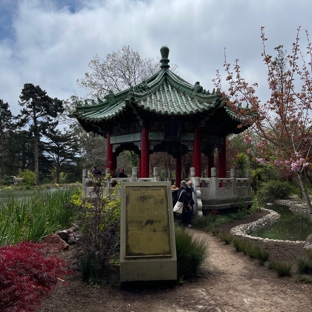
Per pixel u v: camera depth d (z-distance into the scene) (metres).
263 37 10.26
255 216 14.94
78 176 59.72
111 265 6.38
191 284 5.79
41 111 55.44
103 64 29.05
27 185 43.12
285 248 8.44
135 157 25.19
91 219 6.35
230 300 5.10
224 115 13.09
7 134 55.62
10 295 3.22
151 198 5.89
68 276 5.97
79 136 51.41
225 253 8.04
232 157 27.27
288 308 4.82
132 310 4.72
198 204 12.38
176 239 6.13
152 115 12.79
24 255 3.83
